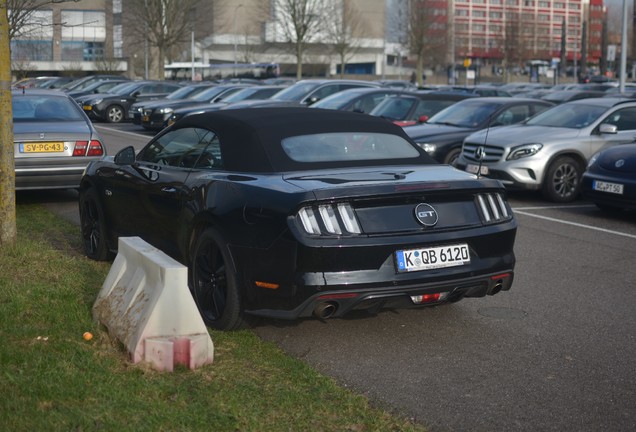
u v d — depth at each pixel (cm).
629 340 532
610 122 1226
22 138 1012
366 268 472
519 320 573
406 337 530
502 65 8738
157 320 434
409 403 419
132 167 652
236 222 500
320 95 2148
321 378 443
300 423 375
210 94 2533
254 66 6631
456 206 508
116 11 5019
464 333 541
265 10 8025
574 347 516
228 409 381
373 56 9956
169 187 583
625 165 1016
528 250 825
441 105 1631
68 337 463
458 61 10794
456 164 1262
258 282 487
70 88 3794
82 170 1044
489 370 471
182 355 436
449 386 445
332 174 520
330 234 467
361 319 566
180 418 364
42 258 659
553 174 1177
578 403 423
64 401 374
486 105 1459
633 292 656
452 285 492
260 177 522
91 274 629
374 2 9844
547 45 11106
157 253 471
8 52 653
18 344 447
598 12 13038
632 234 927
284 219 469
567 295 644
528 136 1202
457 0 12019
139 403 379
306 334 532
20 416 354
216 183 533
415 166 565
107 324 474
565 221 1017
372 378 455
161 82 3184
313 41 6850
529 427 392
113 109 3003
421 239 483
